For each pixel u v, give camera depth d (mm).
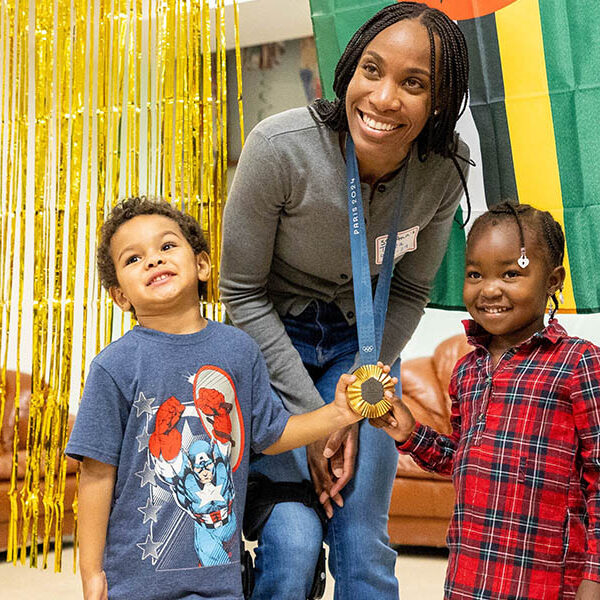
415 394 3672
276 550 1509
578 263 2057
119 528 1356
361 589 1575
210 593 1350
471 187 2135
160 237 1447
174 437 1375
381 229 1566
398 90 1353
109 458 1348
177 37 2229
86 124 3850
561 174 2061
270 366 1595
